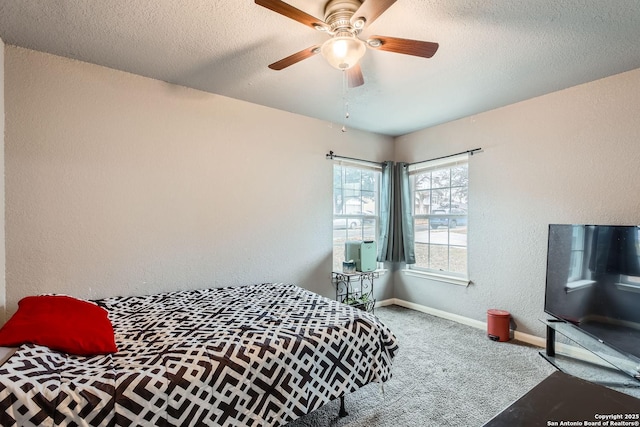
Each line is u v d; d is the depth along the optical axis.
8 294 1.96
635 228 1.83
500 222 3.05
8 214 1.96
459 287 3.41
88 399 1.13
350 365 1.75
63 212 2.14
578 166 2.53
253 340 1.57
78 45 1.98
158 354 1.42
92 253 2.24
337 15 1.53
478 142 3.23
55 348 1.40
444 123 3.57
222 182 2.81
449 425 1.71
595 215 2.44
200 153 2.69
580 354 2.50
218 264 2.79
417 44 1.52
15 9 1.61
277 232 3.14
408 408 1.87
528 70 2.28
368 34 1.82
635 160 2.25
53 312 1.54
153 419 1.21
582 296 2.17
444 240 3.66
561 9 1.59
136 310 2.07
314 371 1.62
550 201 2.70
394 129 3.84
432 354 2.59
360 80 2.01
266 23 1.73
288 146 3.21
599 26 1.73
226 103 2.82
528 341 2.83
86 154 2.21
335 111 3.18
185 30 1.80
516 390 2.05
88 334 1.47
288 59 1.69
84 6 1.59
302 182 3.32
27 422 1.04
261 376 1.47
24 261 2.01
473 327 3.24
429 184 3.84
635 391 1.95
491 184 3.12
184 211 2.62
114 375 1.23
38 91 2.05
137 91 2.40
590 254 2.12
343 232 3.78
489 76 2.37
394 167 3.98
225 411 1.37
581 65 2.19
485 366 2.38
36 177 2.05
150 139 2.46
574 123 2.55
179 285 2.60
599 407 1.01
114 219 2.32
